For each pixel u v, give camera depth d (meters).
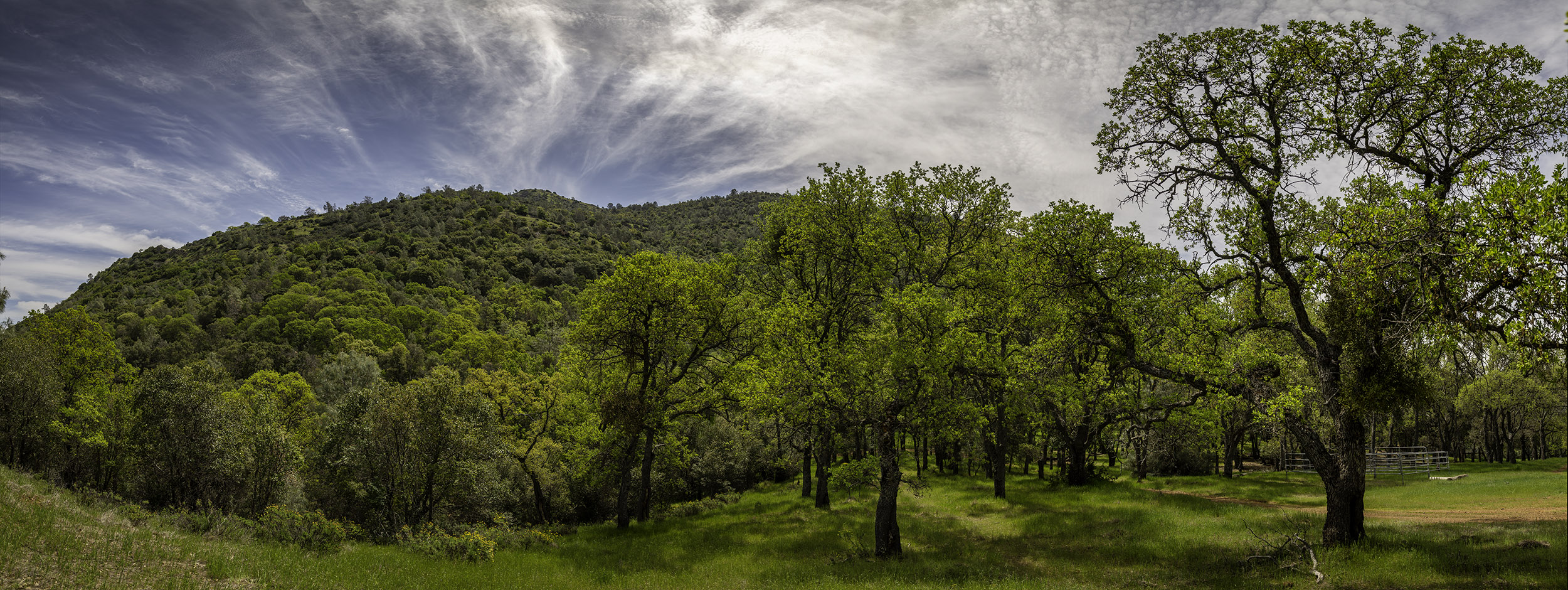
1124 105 18.05
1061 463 42.00
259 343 88.56
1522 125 14.41
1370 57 14.98
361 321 98.38
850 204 30.30
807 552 21.92
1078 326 20.06
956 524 25.44
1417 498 28.08
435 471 28.41
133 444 28.61
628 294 28.25
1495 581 12.47
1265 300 19.39
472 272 150.00
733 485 48.44
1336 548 15.70
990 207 29.64
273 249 146.12
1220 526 21.48
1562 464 53.31
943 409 21.66
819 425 22.25
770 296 33.84
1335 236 12.61
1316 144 16.09
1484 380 51.53
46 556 11.57
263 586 12.63
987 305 25.02
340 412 29.83
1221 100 17.00
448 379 29.11
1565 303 8.34
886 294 22.38
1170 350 20.31
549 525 31.78
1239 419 29.41
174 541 14.74
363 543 21.95
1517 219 8.79
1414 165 15.30
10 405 31.16
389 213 189.38
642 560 21.47
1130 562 18.05
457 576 17.16
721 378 31.02
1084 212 20.36
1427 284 10.82
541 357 80.12
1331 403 16.08
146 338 90.12
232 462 28.62
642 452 34.34
